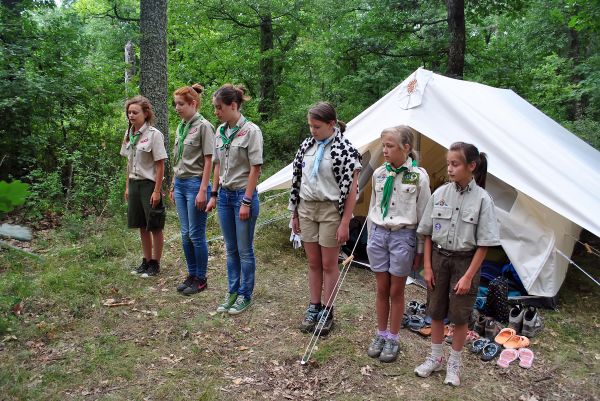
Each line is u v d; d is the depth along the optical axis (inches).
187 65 468.1
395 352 121.0
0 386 103.8
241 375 113.8
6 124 254.5
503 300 143.1
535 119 237.8
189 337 130.4
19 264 173.3
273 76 476.4
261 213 260.2
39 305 143.3
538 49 546.9
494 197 165.3
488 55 441.1
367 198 216.4
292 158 421.1
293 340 130.6
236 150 135.7
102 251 191.2
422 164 233.8
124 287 159.6
